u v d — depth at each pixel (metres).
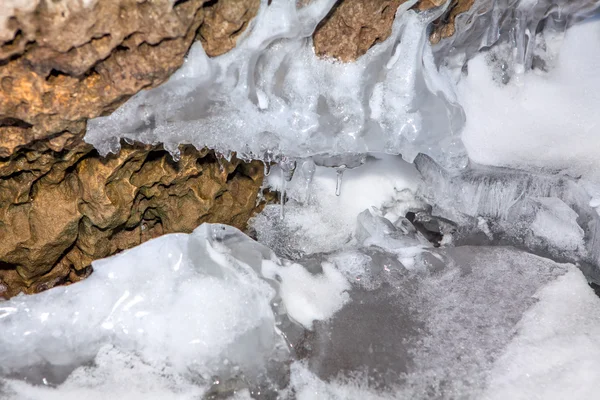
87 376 1.76
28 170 1.79
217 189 2.15
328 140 2.01
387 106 2.04
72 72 1.52
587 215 2.35
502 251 2.28
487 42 2.30
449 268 2.18
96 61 1.53
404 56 1.99
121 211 1.95
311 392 1.75
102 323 1.84
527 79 2.42
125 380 1.76
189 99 1.75
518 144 2.29
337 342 1.87
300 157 2.10
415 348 1.87
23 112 1.55
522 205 2.44
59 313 1.84
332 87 1.96
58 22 1.41
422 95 2.05
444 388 1.77
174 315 1.85
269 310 1.89
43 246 1.94
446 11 2.03
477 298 2.06
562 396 1.75
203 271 1.93
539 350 1.88
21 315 1.82
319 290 2.03
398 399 1.74
